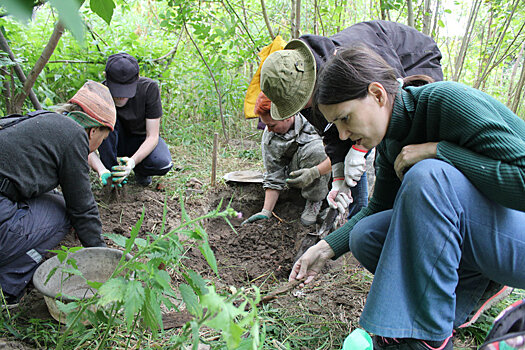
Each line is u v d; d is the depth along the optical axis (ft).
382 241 5.24
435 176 4.20
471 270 4.87
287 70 6.15
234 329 2.51
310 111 6.90
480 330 5.62
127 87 8.84
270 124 8.48
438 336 4.20
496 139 4.08
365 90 4.39
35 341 4.95
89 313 3.77
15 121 5.83
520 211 4.25
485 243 4.43
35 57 10.80
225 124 15.60
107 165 10.02
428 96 4.54
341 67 4.34
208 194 10.44
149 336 5.14
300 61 6.28
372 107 4.49
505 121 4.38
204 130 15.02
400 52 6.98
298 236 9.01
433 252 4.15
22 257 5.90
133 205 9.26
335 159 7.42
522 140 4.20
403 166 4.83
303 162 9.24
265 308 6.23
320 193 9.05
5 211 5.55
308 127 9.16
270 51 8.36
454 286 4.27
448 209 4.16
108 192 9.30
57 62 11.13
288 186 10.03
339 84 4.33
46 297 5.07
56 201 6.46
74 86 12.03
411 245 4.25
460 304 5.00
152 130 9.89
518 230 4.44
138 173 10.32
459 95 4.33
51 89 11.76
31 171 5.68
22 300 5.79
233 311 2.58
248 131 15.88
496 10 14.71
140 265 3.36
